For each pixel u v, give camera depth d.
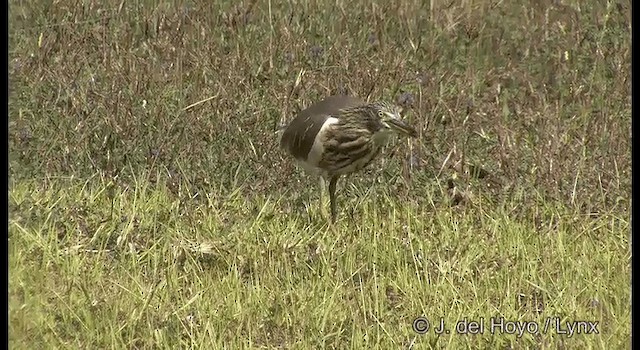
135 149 17.75
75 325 14.48
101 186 17.06
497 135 18.83
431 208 17.16
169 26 20.66
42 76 19.05
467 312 14.55
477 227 16.67
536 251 15.90
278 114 18.58
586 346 14.09
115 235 16.05
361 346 13.97
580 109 19.59
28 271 14.98
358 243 15.91
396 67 20.00
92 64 19.91
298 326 14.36
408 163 17.75
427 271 15.30
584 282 15.19
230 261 15.54
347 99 16.92
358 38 20.89
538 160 17.89
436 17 21.66
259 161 17.77
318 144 16.48
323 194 17.20
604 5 21.77
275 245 15.66
